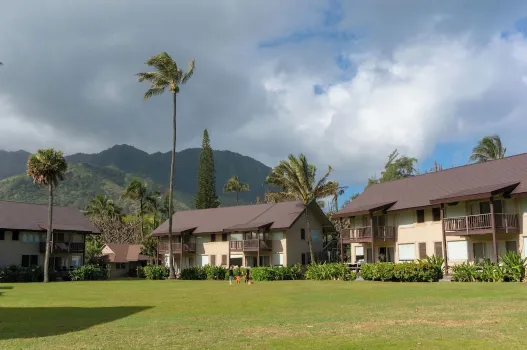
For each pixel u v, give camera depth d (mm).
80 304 21453
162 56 54094
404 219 43312
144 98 55531
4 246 53562
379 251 46594
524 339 10078
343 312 15984
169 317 15844
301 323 13531
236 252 58250
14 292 31016
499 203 35438
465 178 40500
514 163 37844
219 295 25500
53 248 56469
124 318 15805
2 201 58469
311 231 57969
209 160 84188
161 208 95250
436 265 32625
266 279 44781
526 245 33406
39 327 13797
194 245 62656
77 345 10656
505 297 18844
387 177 76500
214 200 83500
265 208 60844
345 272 39156
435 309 15797
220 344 10406
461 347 9391
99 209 94750
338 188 51844
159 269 55375
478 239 36750
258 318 15031
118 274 72000
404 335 10930
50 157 50406
